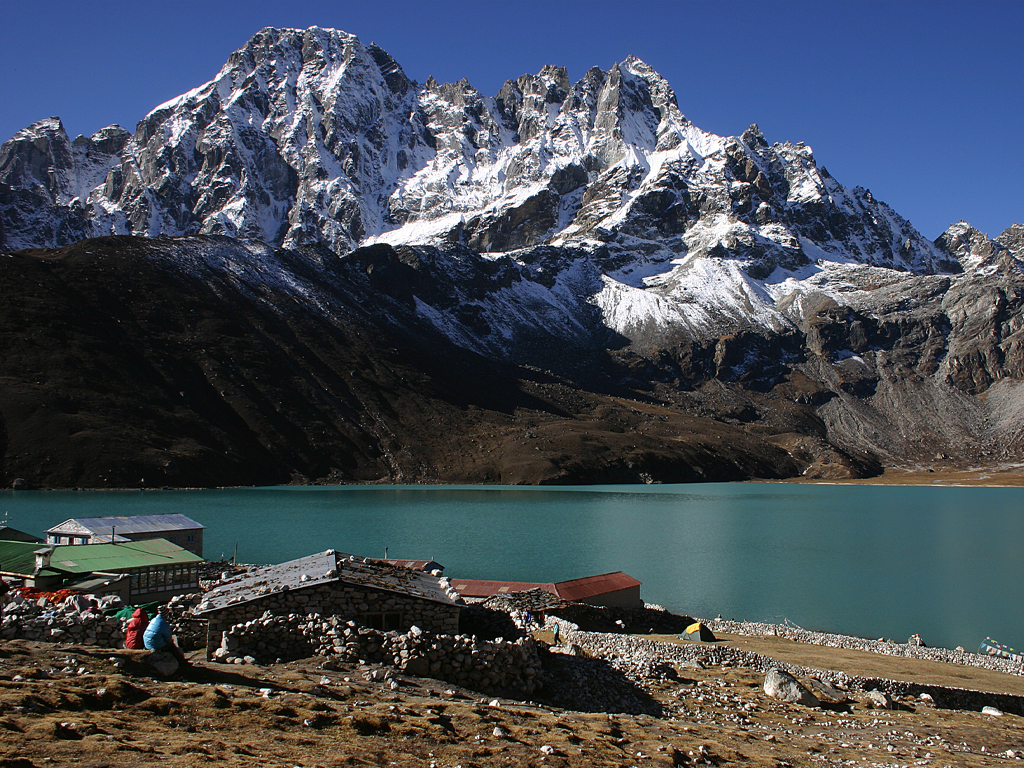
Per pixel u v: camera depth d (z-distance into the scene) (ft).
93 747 59.21
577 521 621.31
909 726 116.37
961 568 440.45
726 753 87.51
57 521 479.82
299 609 105.40
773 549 499.51
